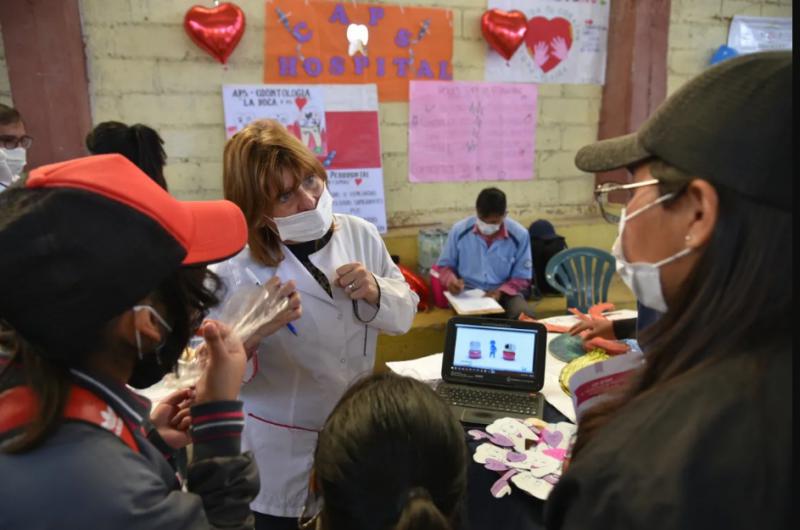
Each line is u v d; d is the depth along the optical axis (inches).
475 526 35.9
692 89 18.7
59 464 18.6
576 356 60.0
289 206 46.3
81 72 106.6
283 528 52.3
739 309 17.6
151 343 23.4
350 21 119.9
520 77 134.9
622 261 23.4
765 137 16.5
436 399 25.5
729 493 15.7
